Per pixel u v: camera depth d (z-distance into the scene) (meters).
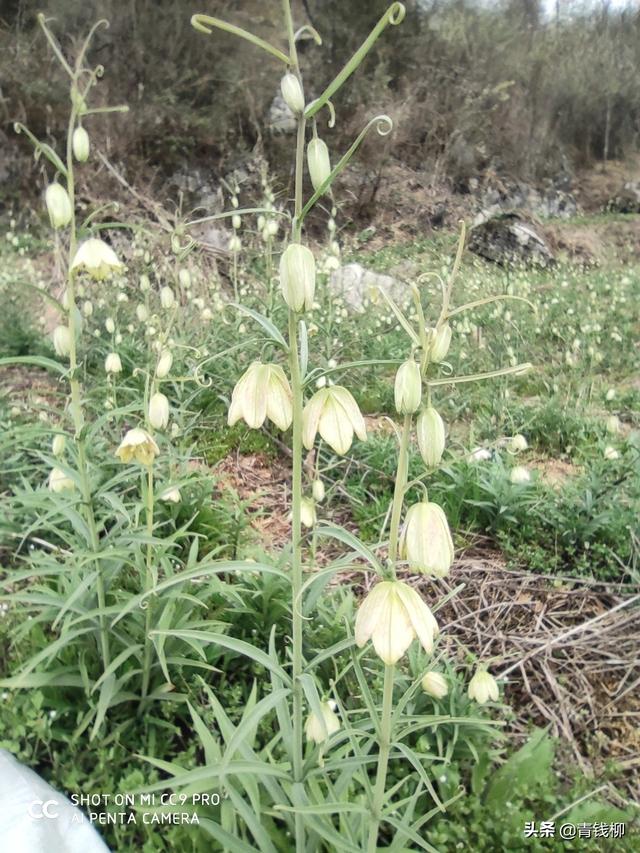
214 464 0.72
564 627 0.51
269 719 0.38
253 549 0.52
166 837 0.31
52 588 0.46
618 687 0.45
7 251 1.31
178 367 0.77
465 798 0.35
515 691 0.45
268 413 0.23
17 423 0.66
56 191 0.34
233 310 0.89
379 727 0.25
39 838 0.29
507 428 0.86
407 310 1.13
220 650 0.41
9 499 0.39
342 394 0.23
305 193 1.90
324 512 0.65
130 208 1.42
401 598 0.22
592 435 0.86
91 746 0.35
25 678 0.35
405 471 0.22
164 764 0.31
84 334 0.87
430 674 0.35
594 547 0.59
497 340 1.03
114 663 0.35
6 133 1.65
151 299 0.93
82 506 0.41
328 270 0.99
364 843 0.29
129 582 0.46
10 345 0.91
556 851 0.33
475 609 0.53
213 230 1.43
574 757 0.40
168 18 1.79
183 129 1.76
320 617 0.44
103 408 0.65
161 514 0.54
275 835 0.30
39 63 1.68
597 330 1.07
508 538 0.61
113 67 1.72
